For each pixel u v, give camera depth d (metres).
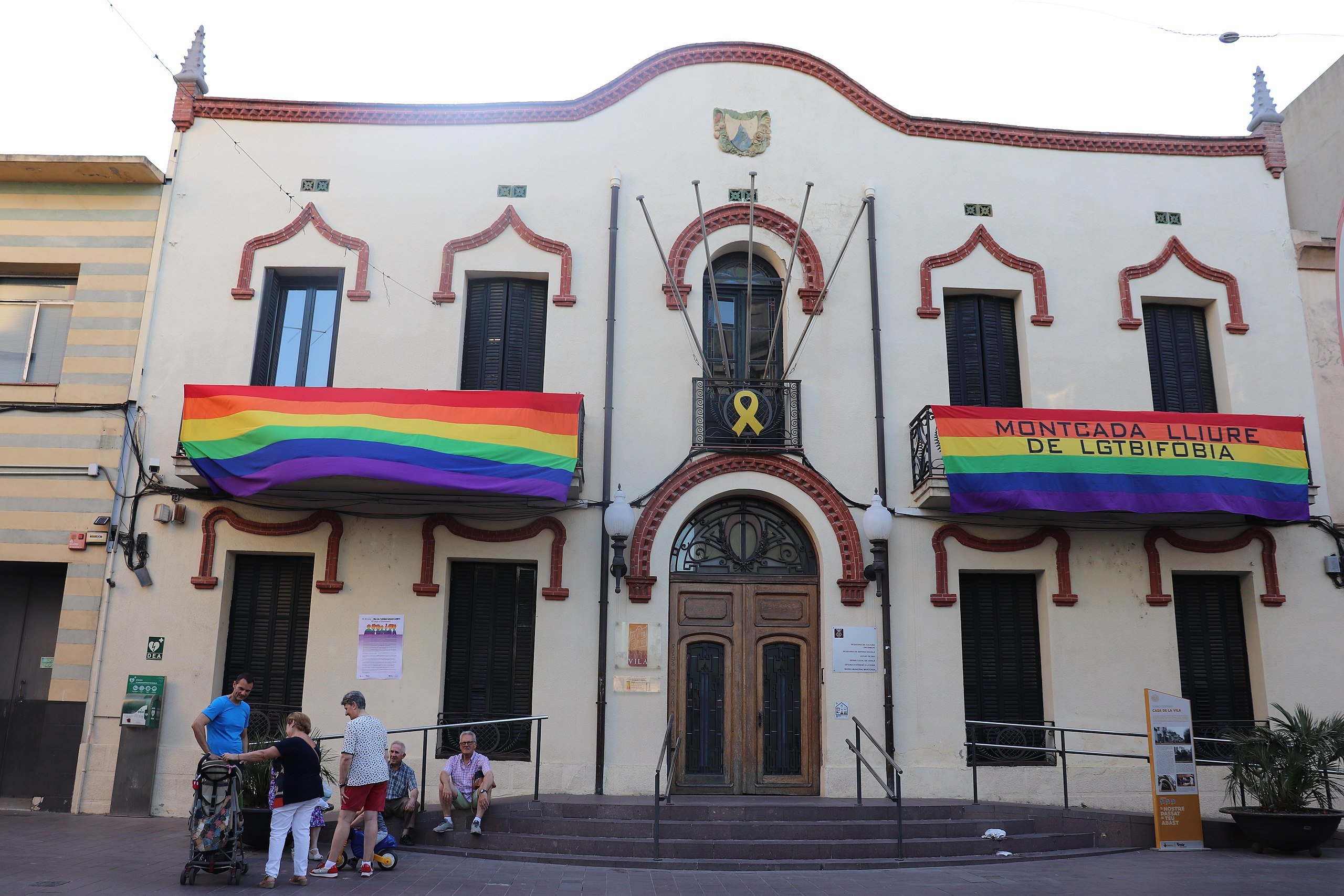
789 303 13.08
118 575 11.97
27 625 12.52
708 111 13.62
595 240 13.12
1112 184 13.84
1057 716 12.11
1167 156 14.01
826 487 12.41
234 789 7.98
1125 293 13.43
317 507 12.07
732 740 12.00
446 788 9.93
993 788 11.87
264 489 10.89
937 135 13.77
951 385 13.26
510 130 13.45
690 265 13.13
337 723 11.63
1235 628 12.75
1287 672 12.38
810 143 13.62
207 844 7.76
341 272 13.02
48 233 12.98
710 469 12.39
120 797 11.38
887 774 11.59
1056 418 11.93
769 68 13.82
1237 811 10.72
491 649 12.16
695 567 12.45
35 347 12.90
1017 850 10.14
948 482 11.76
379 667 11.78
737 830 9.91
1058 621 12.34
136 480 12.20
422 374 12.66
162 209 13.06
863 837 10.05
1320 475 13.07
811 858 9.54
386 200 13.17
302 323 13.16
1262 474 11.90
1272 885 8.54
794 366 12.79
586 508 12.23
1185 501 11.69
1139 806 11.98
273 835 7.84
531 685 12.02
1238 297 13.55
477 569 12.37
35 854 8.93
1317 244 13.74
